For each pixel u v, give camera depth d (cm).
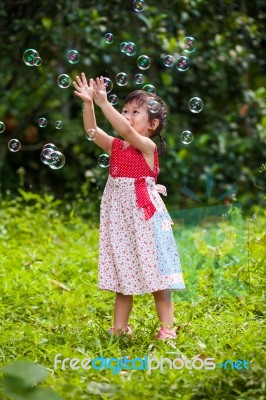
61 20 999
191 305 545
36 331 487
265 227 699
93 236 828
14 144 556
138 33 1000
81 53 1019
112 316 550
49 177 1213
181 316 527
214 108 1127
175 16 995
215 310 553
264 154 1104
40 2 1038
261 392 371
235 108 1114
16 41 1054
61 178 1201
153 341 470
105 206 497
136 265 484
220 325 493
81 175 1159
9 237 825
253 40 1075
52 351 441
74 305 568
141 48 998
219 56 1044
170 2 996
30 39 1053
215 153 1104
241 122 1150
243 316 523
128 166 489
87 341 471
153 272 478
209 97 1117
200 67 1048
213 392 377
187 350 447
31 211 989
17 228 857
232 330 484
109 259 492
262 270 605
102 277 490
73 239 821
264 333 475
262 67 1248
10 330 502
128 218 486
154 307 564
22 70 1078
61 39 984
